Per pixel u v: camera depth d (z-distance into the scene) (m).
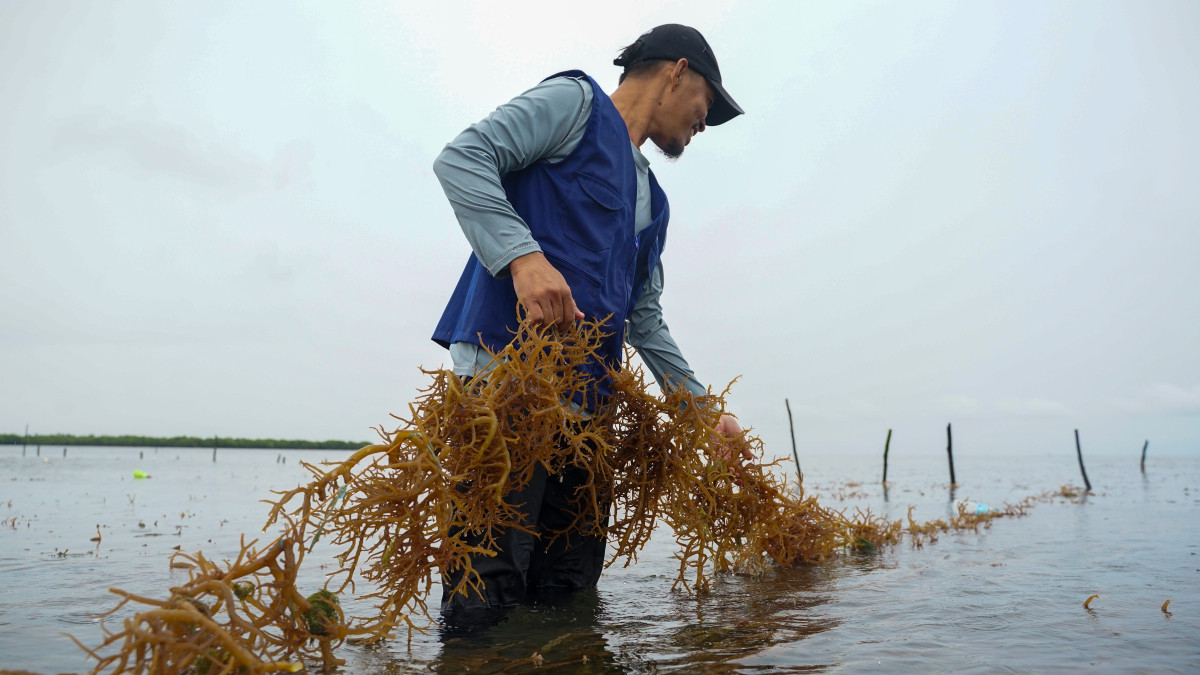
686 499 2.51
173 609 1.11
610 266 2.35
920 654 1.58
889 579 2.73
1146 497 9.76
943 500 8.74
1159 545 3.86
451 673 1.40
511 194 2.33
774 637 1.75
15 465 17.34
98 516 5.07
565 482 2.44
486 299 2.22
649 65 2.61
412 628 1.74
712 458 2.55
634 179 2.48
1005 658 1.54
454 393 1.78
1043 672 1.43
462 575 2.09
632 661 1.52
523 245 2.05
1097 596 2.30
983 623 1.91
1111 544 3.93
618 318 2.40
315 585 2.41
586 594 2.39
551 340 2.06
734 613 2.06
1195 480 17.62
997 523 5.51
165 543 3.54
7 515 5.06
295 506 6.06
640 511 2.50
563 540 2.47
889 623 1.92
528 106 2.23
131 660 1.39
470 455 1.81
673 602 2.24
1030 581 2.65
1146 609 2.10
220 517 5.09
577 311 2.07
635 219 2.52
